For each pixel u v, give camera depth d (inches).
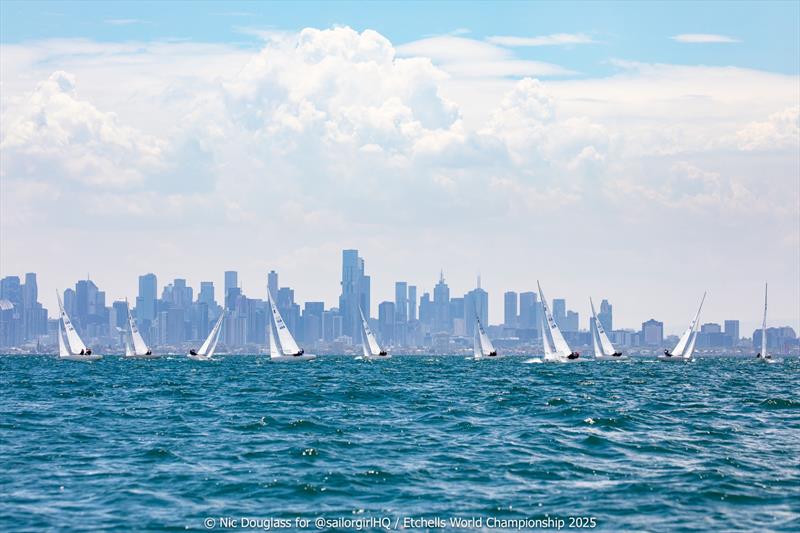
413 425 4133.9
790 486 2635.3
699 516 2304.4
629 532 2172.7
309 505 2440.9
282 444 3469.5
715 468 2913.4
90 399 6082.7
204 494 2566.4
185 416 4635.8
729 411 4881.9
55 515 2325.3
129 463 3058.6
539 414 4581.7
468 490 2615.7
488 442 3521.2
